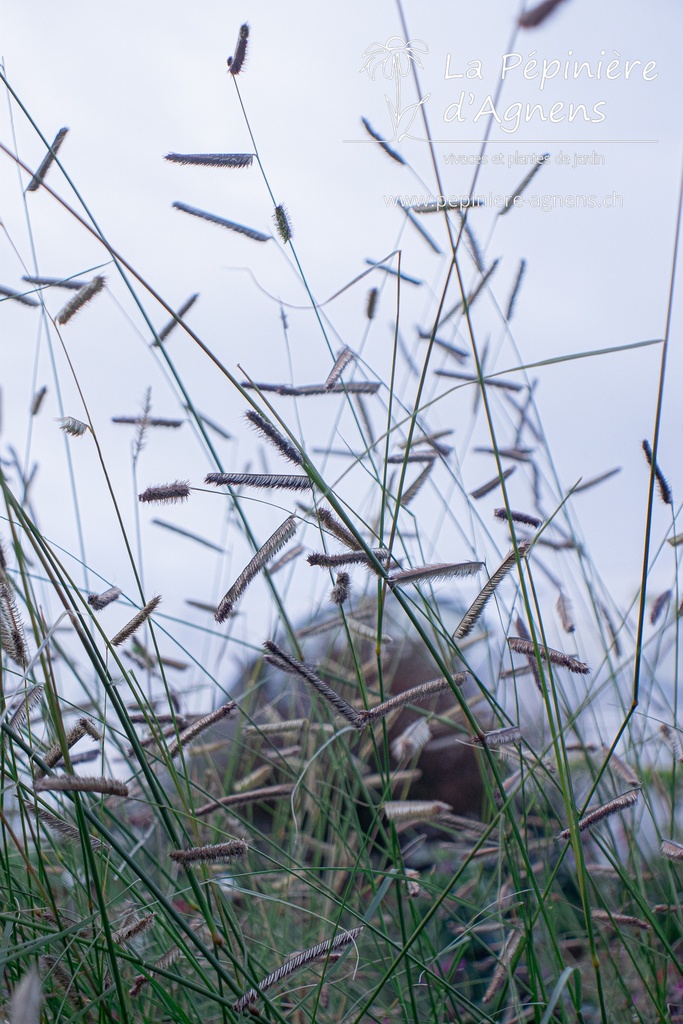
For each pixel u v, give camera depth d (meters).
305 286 2.33
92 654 1.40
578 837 1.50
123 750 2.04
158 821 2.06
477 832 2.32
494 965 2.48
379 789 3.11
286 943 2.33
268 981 1.46
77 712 2.27
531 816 2.71
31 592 1.93
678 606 2.30
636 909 2.28
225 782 2.86
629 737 2.38
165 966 1.61
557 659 1.65
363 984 2.34
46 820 1.47
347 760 2.62
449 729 3.17
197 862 1.41
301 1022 1.97
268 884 2.64
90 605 1.71
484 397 1.58
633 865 2.35
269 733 2.43
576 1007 1.68
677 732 2.21
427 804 1.63
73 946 1.69
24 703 1.44
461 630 1.59
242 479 1.53
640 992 2.34
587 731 2.66
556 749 1.52
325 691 1.47
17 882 1.86
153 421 2.46
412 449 2.56
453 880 1.55
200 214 2.24
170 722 2.06
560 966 1.72
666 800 2.55
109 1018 1.54
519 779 2.08
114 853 2.24
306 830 2.82
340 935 1.50
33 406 2.45
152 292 1.63
